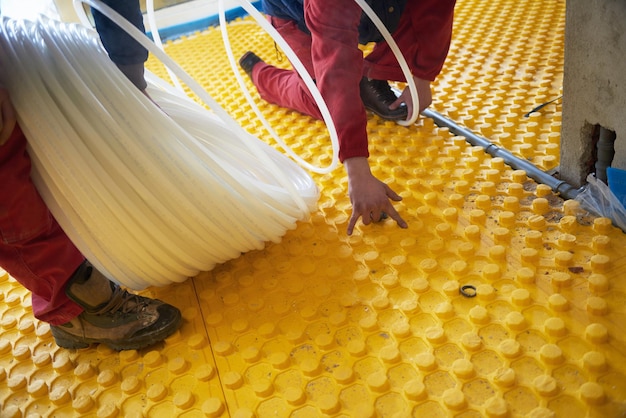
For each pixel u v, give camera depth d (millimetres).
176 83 2107
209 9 4027
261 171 1752
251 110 2672
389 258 1577
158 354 1445
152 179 1393
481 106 2275
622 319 1255
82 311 1449
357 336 1371
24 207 1273
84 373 1437
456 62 2725
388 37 1843
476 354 1259
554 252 1473
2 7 3875
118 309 1467
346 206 1822
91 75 1354
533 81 2373
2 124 1191
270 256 1688
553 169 1783
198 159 1459
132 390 1367
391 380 1252
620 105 1414
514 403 1144
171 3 3990
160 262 1521
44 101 1271
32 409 1386
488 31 3002
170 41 3883
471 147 2004
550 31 2799
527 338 1267
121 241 1426
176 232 1480
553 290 1362
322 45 1592
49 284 1384
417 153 2025
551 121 2055
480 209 1683
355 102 1569
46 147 1276
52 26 1383
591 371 1153
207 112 1849
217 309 1551
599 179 1599
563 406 1114
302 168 1953
